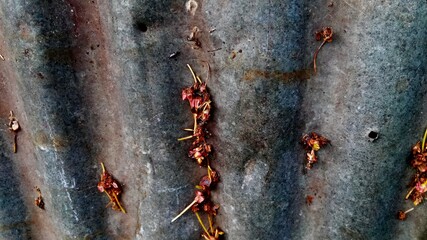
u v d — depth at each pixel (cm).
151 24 33
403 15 30
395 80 31
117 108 38
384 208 35
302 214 38
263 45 31
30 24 34
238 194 37
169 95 35
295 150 35
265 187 36
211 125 36
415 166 34
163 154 37
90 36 35
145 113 36
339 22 32
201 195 38
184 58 34
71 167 39
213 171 38
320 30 32
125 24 33
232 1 31
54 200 41
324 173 36
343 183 35
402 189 35
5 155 41
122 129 38
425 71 31
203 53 34
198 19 33
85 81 37
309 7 31
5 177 42
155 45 33
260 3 31
